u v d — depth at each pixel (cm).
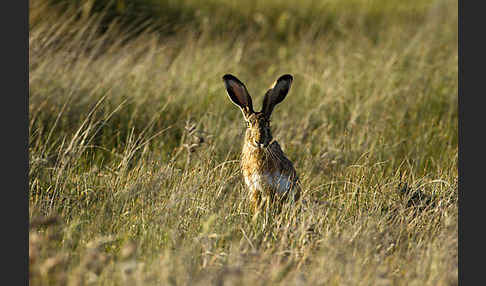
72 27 3962
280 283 1705
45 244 1880
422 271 1819
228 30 5547
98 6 4441
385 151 3127
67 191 2373
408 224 2156
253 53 5150
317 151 3117
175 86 3647
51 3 4369
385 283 1666
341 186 2606
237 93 2481
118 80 3488
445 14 6022
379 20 6475
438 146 3334
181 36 4944
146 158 2819
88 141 2886
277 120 3519
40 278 1692
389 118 3497
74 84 3309
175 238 1989
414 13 6756
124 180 2436
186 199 2222
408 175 2817
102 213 2167
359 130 3306
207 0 6234
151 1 5381
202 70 4075
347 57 4619
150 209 2212
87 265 1686
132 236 2088
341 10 6694
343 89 3800
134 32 4338
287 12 6272
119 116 3253
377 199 2366
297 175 2681
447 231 2048
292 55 5069
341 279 1727
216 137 3111
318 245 2002
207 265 1802
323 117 3462
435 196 2439
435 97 3941
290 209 2284
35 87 3262
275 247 2000
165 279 1608
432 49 4800
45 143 2888
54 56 3572
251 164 2366
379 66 4188
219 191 2319
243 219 2247
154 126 3259
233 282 1572
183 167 2825
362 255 1894
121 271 1678
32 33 3578
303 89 4000
